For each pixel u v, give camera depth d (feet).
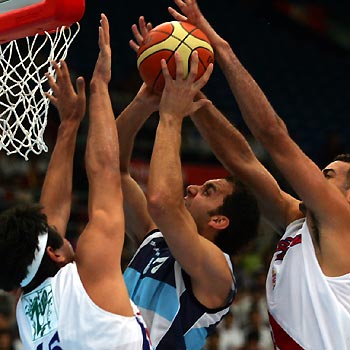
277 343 21.61
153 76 21.13
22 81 24.17
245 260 63.00
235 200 22.89
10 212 18.66
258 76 96.17
